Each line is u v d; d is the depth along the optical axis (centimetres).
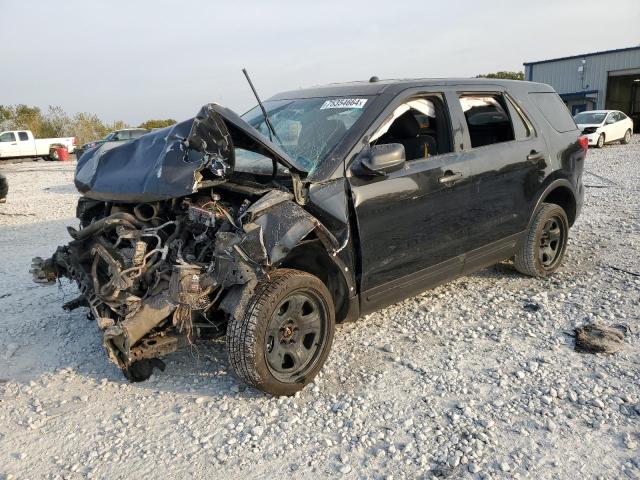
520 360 404
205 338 380
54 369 409
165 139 373
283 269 363
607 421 329
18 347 445
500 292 542
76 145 3641
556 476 284
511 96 535
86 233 388
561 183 566
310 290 363
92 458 308
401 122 460
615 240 712
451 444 312
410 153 465
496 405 348
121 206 396
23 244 828
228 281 335
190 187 339
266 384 346
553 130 568
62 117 3984
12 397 373
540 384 371
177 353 425
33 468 302
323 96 471
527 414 338
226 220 347
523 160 518
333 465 298
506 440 314
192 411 351
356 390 370
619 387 363
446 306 509
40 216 1096
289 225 338
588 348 418
